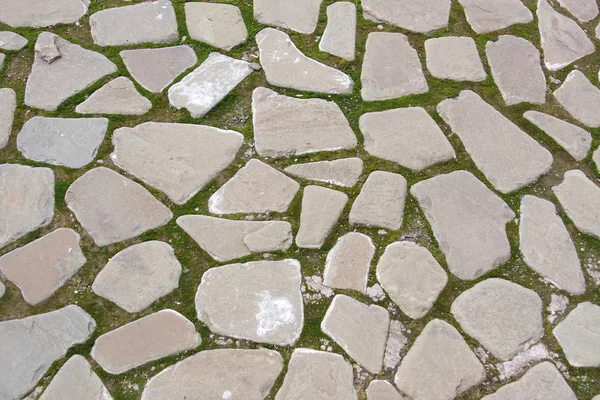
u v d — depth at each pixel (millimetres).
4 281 1915
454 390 1707
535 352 1796
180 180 2158
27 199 2102
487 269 1956
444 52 2637
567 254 2008
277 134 2303
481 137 2318
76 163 2207
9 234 2016
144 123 2326
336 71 2531
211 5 2809
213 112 2379
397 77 2520
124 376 1725
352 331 1812
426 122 2357
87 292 1896
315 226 2037
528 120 2393
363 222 2057
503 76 2555
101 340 1788
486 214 2090
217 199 2115
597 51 2715
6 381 1714
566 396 1707
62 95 2420
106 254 1977
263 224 2041
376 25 2750
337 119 2359
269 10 2793
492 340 1806
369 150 2266
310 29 2717
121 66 2529
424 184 2154
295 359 1755
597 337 1825
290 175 2188
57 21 2713
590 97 2504
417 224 2064
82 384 1707
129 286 1900
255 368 1736
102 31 2670
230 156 2236
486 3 2883
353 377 1729
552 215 2107
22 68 2531
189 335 1796
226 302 1862
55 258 1966
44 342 1786
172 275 1921
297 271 1935
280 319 1833
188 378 1717
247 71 2521
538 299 1896
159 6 2785
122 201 2100
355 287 1904
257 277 1918
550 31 2775
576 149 2305
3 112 2361
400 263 1958
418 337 1810
